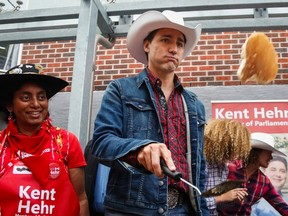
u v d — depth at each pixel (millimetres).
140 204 1414
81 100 2436
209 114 4426
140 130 1494
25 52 5320
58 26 3213
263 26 2906
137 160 1224
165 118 1557
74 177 1774
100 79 5074
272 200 2752
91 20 2613
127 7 2857
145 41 1766
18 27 3586
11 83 1795
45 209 1613
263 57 2865
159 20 1637
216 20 2959
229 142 2365
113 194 1462
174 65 1638
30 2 4645
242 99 4441
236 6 2715
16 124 1800
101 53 5156
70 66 5188
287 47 4801
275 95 4406
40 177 1633
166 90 1648
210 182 2318
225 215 2391
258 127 4223
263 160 2693
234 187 1155
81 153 1832
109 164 1359
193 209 1513
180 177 1103
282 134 4164
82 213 1784
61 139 1787
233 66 4840
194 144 1586
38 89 1814
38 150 1701
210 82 4840
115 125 1454
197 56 4941
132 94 1557
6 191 1583
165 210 1421
